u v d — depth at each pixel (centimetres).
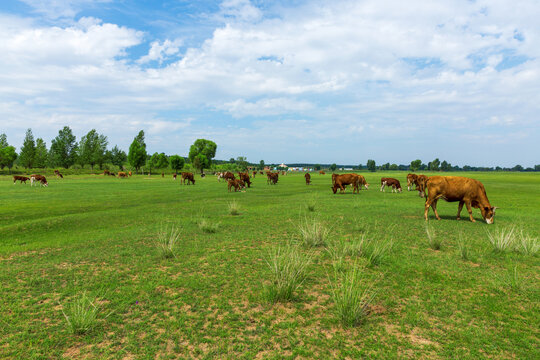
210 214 1466
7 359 341
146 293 524
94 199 2167
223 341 378
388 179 3019
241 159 14250
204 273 624
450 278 586
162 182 4791
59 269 657
